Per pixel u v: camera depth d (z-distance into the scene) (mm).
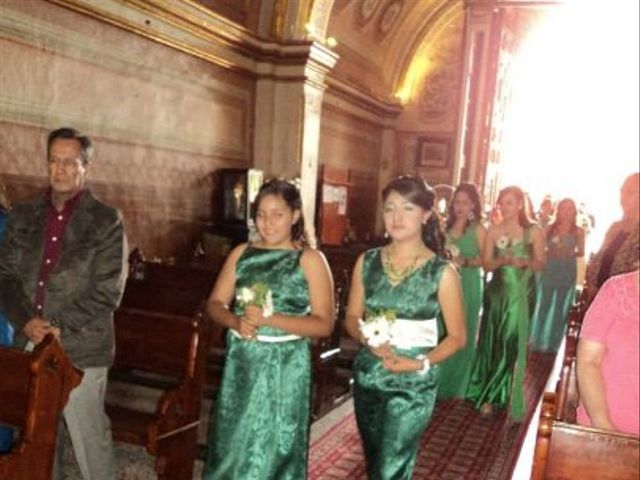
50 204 3070
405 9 13078
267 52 9055
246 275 2846
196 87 7773
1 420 2576
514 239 5227
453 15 13742
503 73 12789
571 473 1866
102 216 3057
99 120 6215
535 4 12055
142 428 3287
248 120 9133
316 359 5062
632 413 2004
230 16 8328
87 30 5918
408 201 2682
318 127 9805
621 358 2018
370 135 13680
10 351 2537
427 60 14195
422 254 2766
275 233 2824
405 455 2730
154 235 7219
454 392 5715
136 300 4656
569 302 7949
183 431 3434
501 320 5262
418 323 2713
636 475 1807
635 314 2002
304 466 2918
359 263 2885
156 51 6938
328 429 4992
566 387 3180
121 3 6223
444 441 4797
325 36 9742
